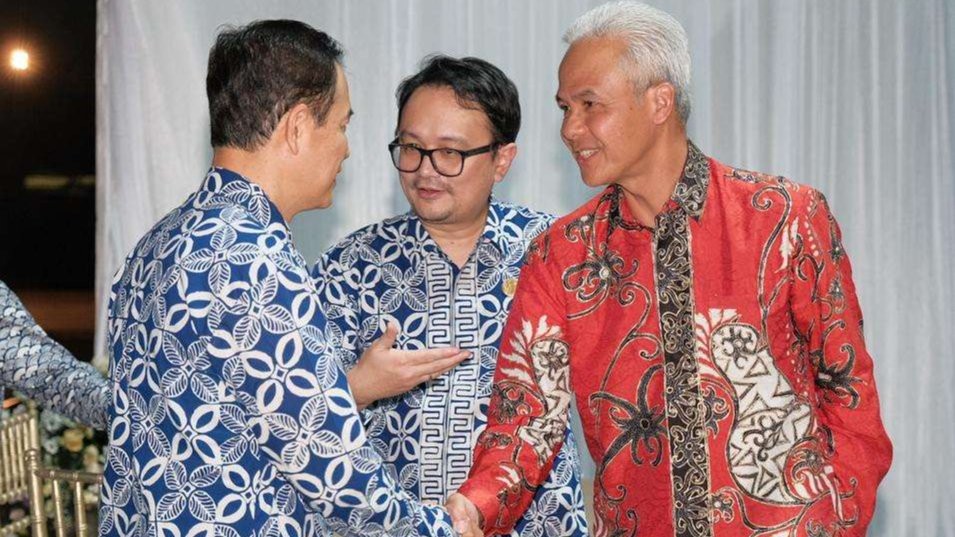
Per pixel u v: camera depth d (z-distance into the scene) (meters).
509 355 2.13
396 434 2.46
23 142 12.46
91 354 9.18
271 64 1.72
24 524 3.31
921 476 4.96
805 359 2.00
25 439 3.28
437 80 2.43
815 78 4.84
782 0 4.79
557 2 4.66
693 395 1.93
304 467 1.64
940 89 4.91
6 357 2.29
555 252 2.06
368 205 4.56
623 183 1.97
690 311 1.94
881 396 4.94
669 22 1.95
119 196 4.38
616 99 1.91
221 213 1.68
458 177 2.42
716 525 1.92
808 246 1.92
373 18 4.55
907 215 4.91
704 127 4.79
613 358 2.00
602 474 2.02
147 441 1.66
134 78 4.38
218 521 1.63
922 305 4.94
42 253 13.76
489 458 2.11
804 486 1.92
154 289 1.67
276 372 1.61
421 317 2.50
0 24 6.23
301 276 1.66
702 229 1.95
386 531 1.72
